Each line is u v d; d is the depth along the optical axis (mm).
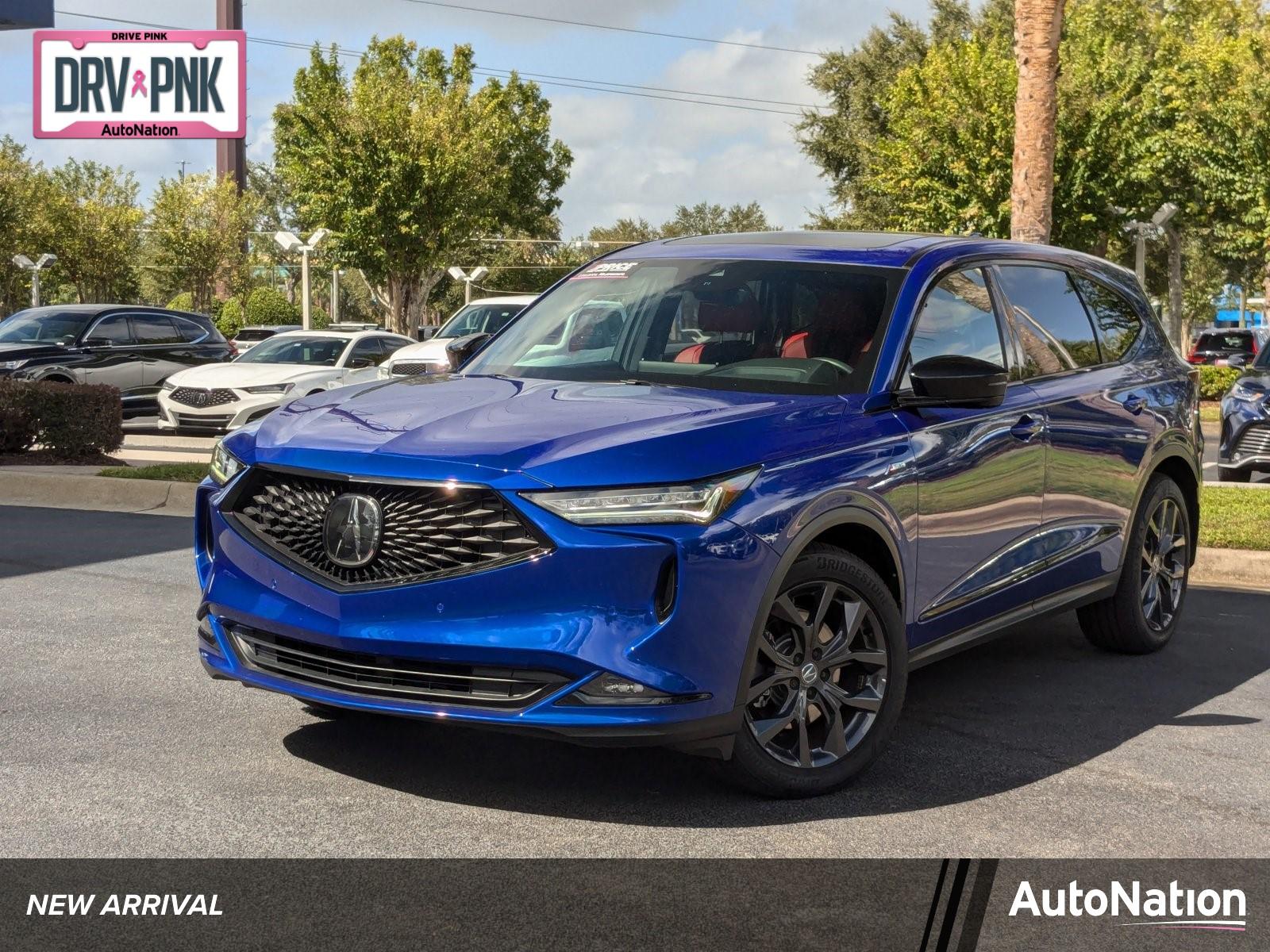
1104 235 32750
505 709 4039
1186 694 6035
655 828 4176
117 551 8977
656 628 3998
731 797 4477
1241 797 4656
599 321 5527
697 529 4062
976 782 4727
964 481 5125
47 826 4070
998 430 5352
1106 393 6238
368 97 32688
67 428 13820
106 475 11859
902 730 5340
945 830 4250
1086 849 4129
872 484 4637
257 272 76438
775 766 4398
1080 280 6520
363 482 4176
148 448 16781
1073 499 5934
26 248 51562
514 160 52156
